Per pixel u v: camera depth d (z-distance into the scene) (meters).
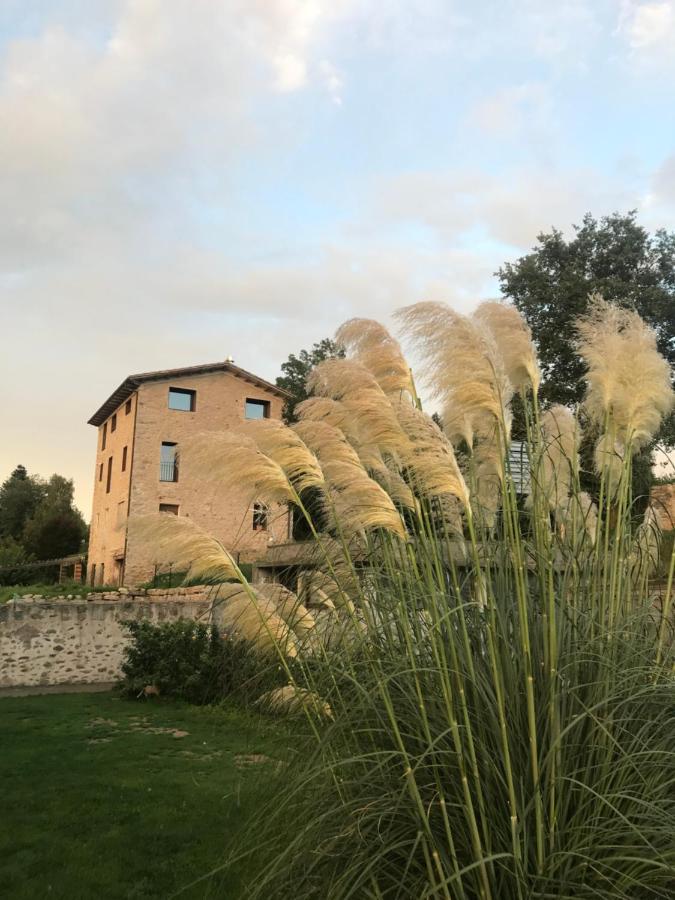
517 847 2.76
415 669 3.09
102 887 5.34
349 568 3.84
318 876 3.05
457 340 3.64
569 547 3.89
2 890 5.34
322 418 4.27
